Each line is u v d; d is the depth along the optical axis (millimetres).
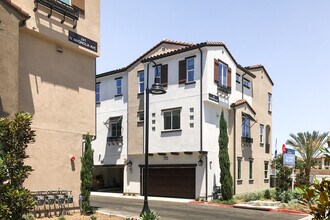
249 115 31469
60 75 17047
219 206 23359
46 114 16188
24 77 15312
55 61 16844
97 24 18969
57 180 16406
